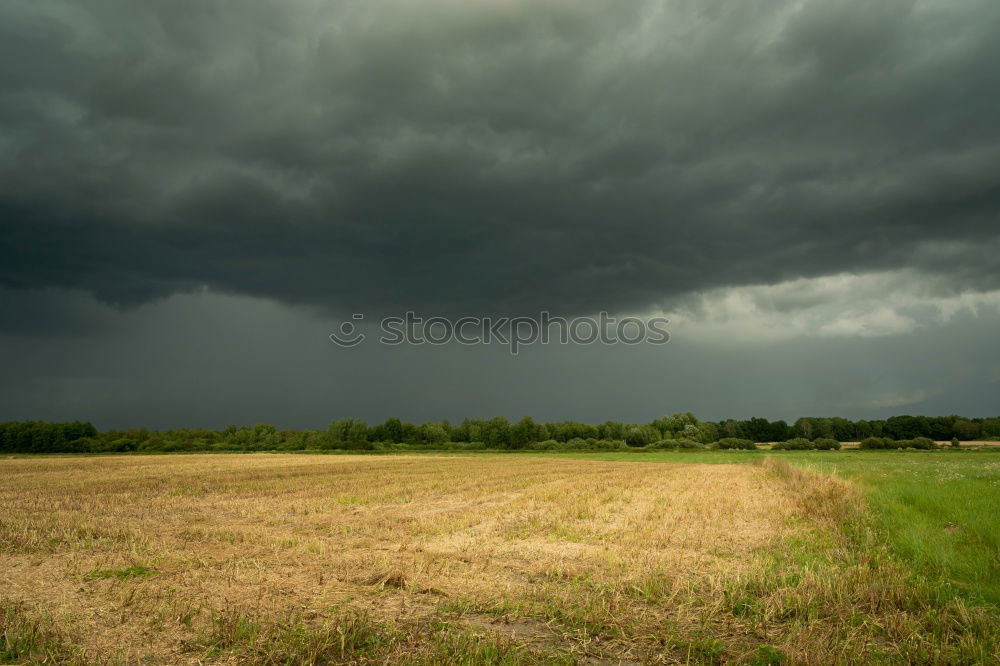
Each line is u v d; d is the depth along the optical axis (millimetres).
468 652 6852
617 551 12617
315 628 7680
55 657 6664
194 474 38969
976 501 15719
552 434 136875
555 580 10289
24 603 8820
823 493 20000
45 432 108625
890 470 35156
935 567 10125
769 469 39125
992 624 7406
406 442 124438
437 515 19109
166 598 8992
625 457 73312
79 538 14172
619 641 7402
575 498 23703
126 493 26906
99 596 9156
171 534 15258
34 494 26484
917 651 6809
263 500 24234
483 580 10297
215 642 7168
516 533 15570
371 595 9336
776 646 7168
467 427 132125
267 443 120125
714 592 9242
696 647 7180
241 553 12484
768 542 13258
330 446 97875
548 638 7516
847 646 6980
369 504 22938
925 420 139000
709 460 64562
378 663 6641
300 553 12586
